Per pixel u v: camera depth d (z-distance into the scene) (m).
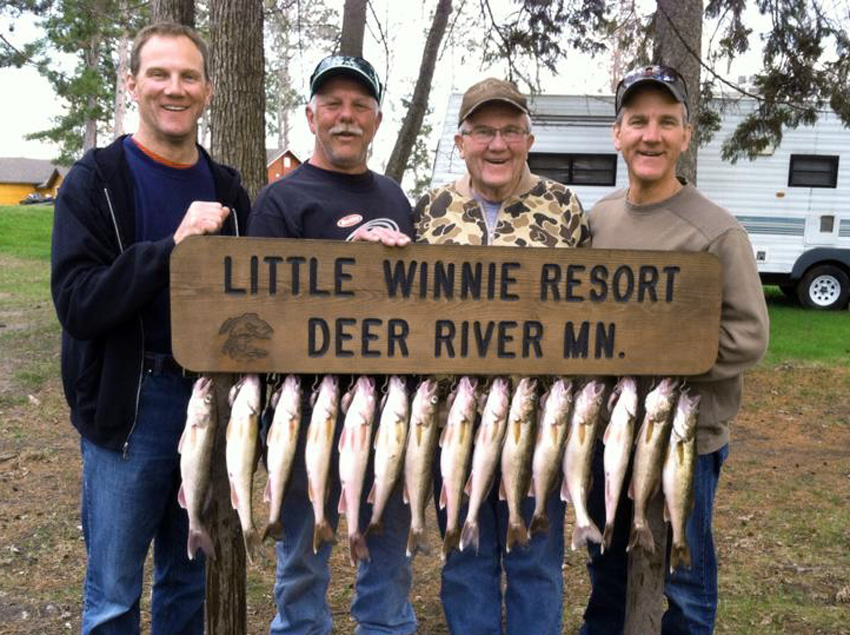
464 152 3.10
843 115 9.47
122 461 2.81
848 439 7.54
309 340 2.62
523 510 2.97
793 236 13.77
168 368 2.86
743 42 9.45
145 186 2.83
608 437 2.79
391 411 2.65
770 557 4.86
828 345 11.41
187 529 3.09
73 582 4.35
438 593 4.44
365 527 3.18
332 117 2.99
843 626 3.99
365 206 3.09
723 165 13.60
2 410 7.60
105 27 19.20
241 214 3.13
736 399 3.04
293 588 3.10
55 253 2.68
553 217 3.14
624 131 3.02
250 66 6.52
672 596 3.15
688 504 2.78
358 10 8.30
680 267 2.79
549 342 2.76
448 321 2.71
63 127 34.69
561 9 9.36
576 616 4.14
